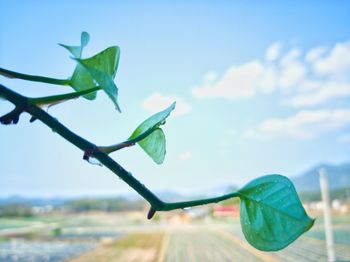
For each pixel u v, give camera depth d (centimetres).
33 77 33
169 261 1681
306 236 1321
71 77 35
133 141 30
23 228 3622
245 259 1345
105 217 5100
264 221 25
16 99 29
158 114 33
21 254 2117
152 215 29
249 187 27
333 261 934
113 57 26
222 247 1858
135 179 29
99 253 2075
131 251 2084
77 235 3103
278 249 24
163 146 32
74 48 34
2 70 33
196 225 3644
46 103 29
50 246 2425
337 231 1396
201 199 29
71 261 1862
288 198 25
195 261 1593
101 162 29
